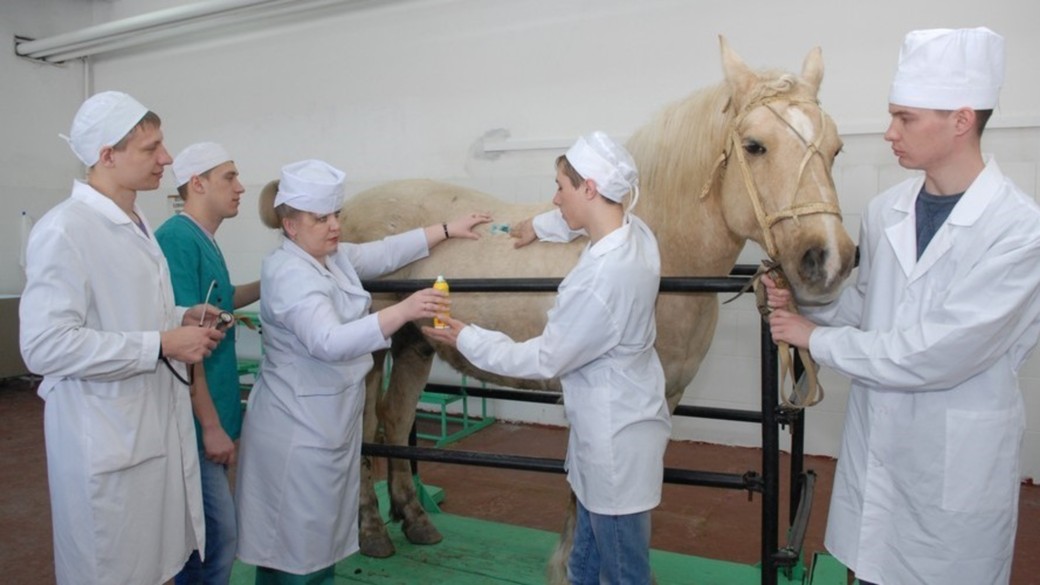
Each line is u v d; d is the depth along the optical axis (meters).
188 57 6.16
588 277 1.45
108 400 1.50
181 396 1.69
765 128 1.63
